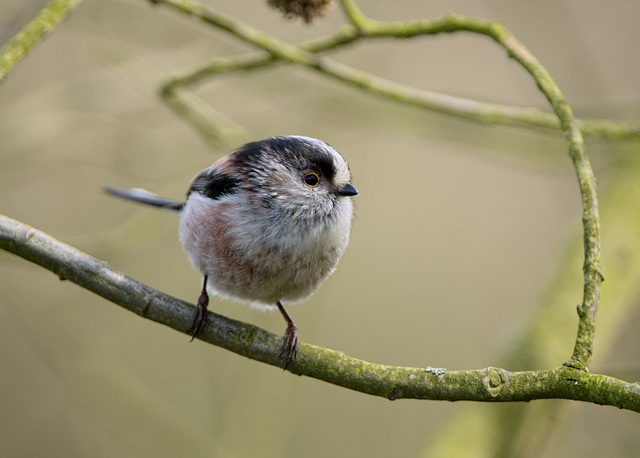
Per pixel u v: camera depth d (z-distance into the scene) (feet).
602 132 27.68
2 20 32.83
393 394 17.70
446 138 36.24
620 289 30.35
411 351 40.91
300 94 37.01
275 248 21.86
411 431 38.32
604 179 35.76
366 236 44.98
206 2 42.09
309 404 38.60
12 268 36.99
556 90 20.26
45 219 40.19
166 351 39.63
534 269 43.91
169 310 19.57
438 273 43.70
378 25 26.40
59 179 41.01
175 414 36.19
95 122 36.60
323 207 22.59
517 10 41.01
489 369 16.76
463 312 42.78
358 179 44.55
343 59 41.34
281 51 27.68
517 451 26.53
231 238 21.76
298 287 23.07
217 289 23.35
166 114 40.40
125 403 35.14
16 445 36.17
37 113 36.01
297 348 18.97
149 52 39.63
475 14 44.57
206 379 38.68
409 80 44.86
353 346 40.88
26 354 38.29
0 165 35.14
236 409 36.14
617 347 32.58
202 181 23.31
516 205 46.70
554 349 28.14
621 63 43.27
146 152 37.22
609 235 31.89
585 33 44.24
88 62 41.32
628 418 31.42
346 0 26.27
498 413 27.22
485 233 45.70
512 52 21.91
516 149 35.96
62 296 36.96
